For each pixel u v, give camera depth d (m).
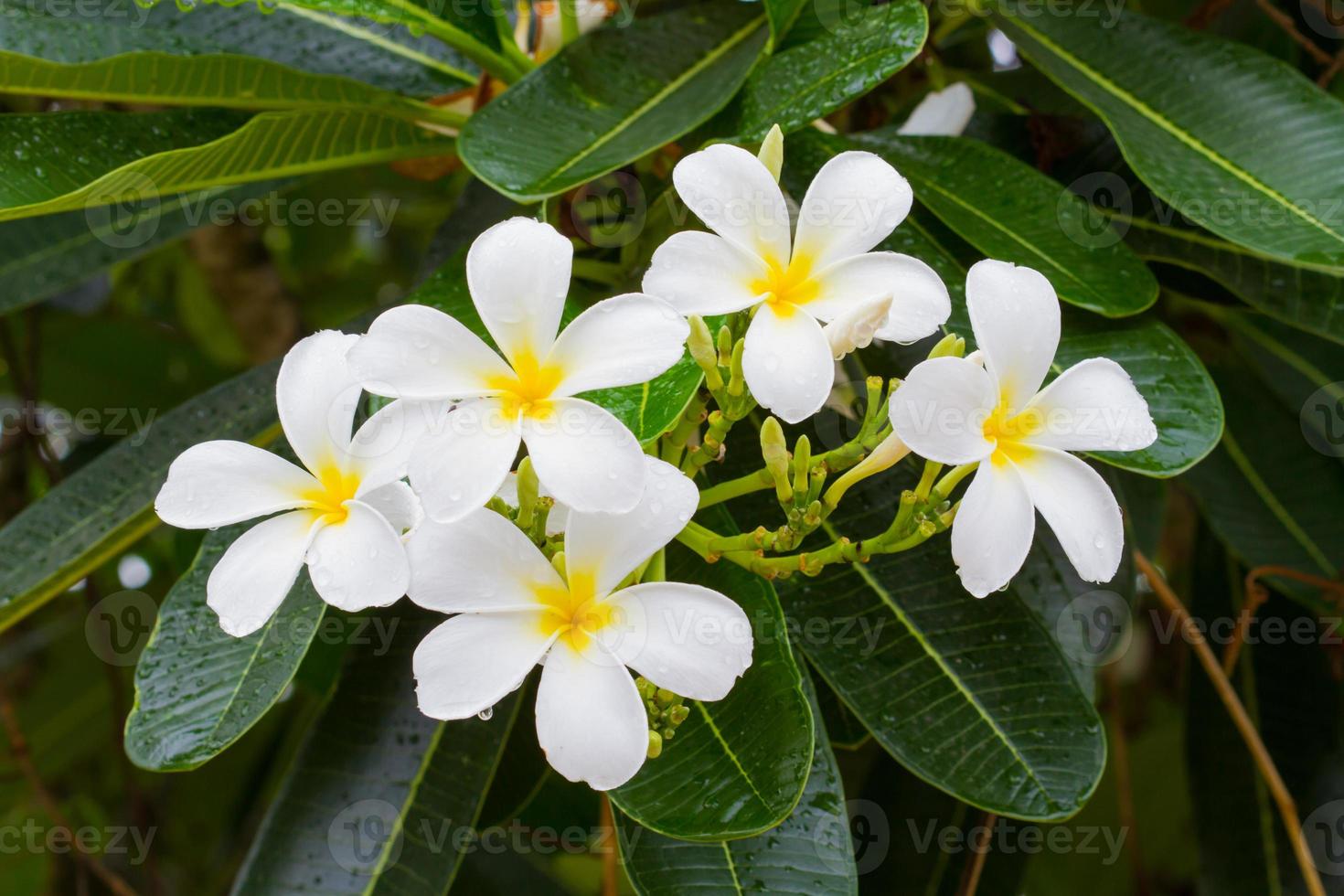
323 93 0.77
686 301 0.64
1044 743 0.72
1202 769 0.88
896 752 0.72
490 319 0.63
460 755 0.75
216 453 0.65
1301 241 0.73
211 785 1.19
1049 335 0.65
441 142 0.81
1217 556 0.91
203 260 1.15
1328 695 0.87
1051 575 0.78
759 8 0.79
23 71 0.74
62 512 0.77
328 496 0.65
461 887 0.88
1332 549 0.88
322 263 1.29
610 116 0.76
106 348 1.20
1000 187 0.77
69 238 0.84
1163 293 0.88
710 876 0.69
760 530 0.67
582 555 0.63
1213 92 0.77
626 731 0.62
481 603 0.63
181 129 0.77
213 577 0.64
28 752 0.96
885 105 0.87
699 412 0.68
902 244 0.76
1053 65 0.79
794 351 0.64
